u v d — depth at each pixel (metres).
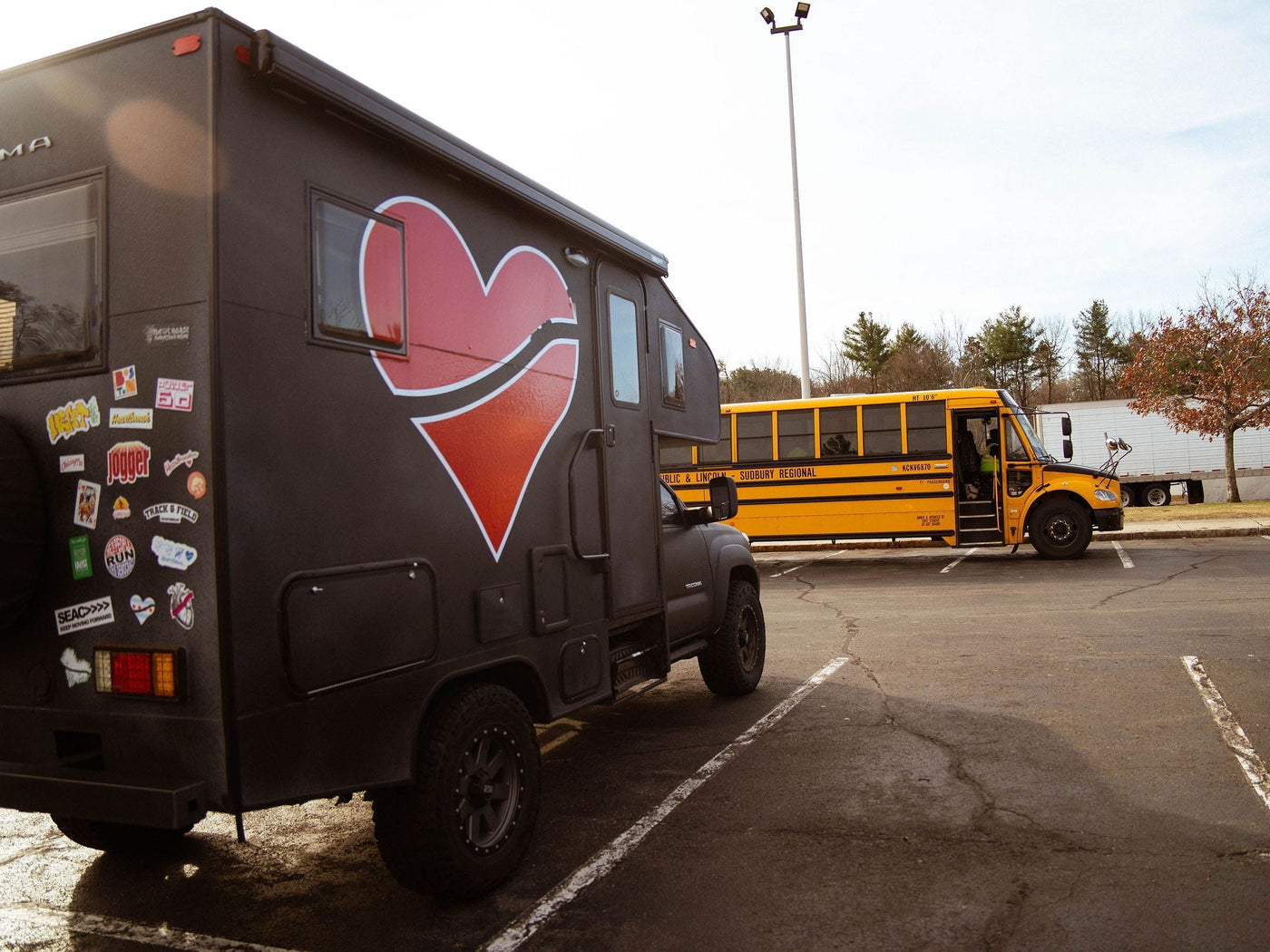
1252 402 25.08
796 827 4.23
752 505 16.66
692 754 5.43
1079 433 28.94
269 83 2.97
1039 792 4.52
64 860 4.22
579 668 4.54
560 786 4.97
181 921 3.56
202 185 2.79
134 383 2.88
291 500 2.96
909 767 4.98
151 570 2.84
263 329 2.90
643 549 5.32
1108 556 15.05
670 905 3.51
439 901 3.62
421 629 3.46
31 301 3.10
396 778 3.28
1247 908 3.29
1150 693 6.25
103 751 2.93
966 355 62.44
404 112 3.48
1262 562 13.09
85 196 3.01
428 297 3.65
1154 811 4.23
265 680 2.82
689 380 6.30
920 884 3.58
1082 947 3.06
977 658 7.62
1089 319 64.62
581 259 4.85
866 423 16.06
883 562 16.39
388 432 3.38
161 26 2.89
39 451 3.07
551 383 4.49
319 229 3.15
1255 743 5.12
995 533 15.38
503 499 4.03
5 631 3.05
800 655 8.22
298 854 4.23
